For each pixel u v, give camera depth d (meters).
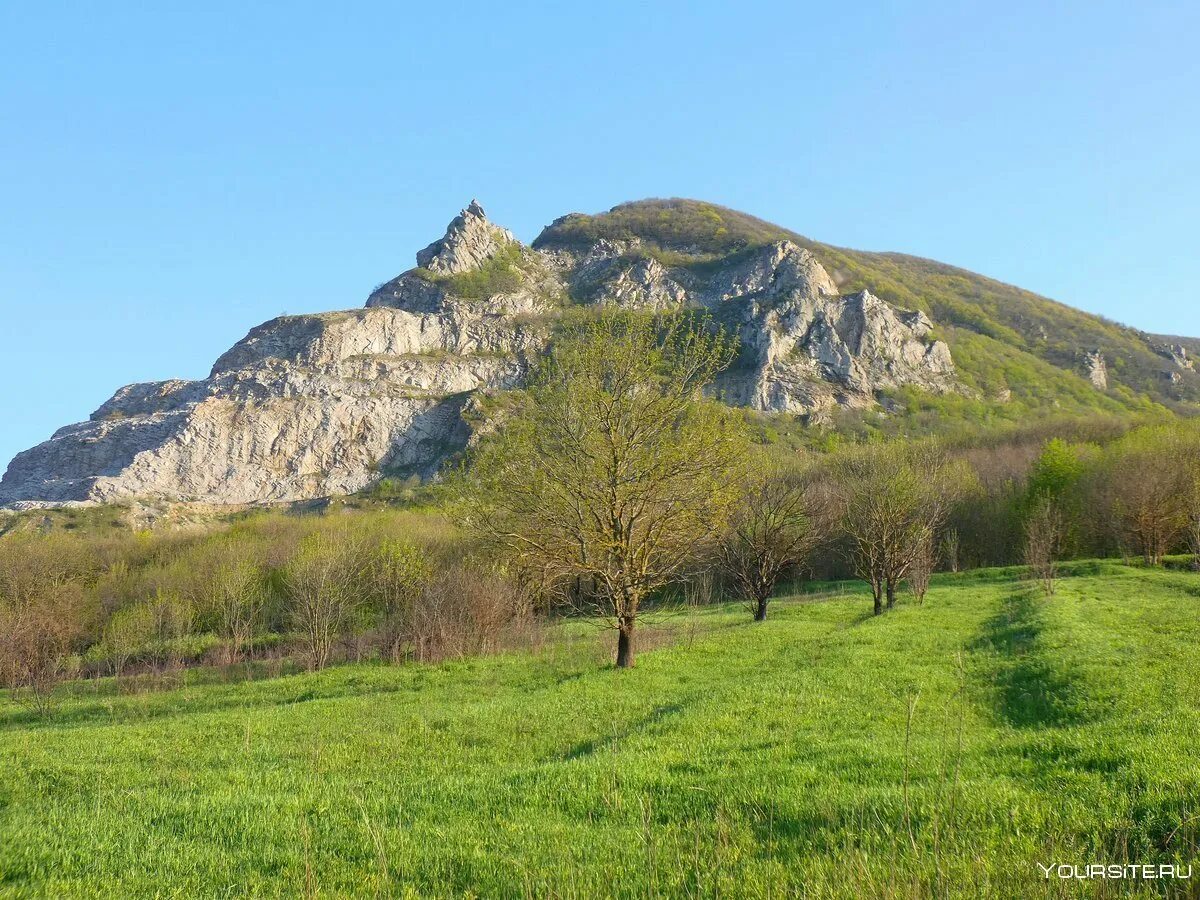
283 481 134.38
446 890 7.73
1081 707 13.84
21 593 47.03
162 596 46.31
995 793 8.80
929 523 40.94
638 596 26.14
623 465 25.69
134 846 9.51
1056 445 63.06
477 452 27.16
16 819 11.48
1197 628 22.45
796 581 56.56
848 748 12.09
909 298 182.50
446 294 180.75
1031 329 184.50
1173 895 6.55
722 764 11.67
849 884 6.86
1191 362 170.12
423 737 16.86
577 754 14.52
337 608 39.69
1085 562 51.25
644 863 7.89
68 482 128.38
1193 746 9.84
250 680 31.77
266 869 8.55
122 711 26.19
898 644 24.58
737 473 27.11
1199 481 48.12
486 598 34.09
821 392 135.75
